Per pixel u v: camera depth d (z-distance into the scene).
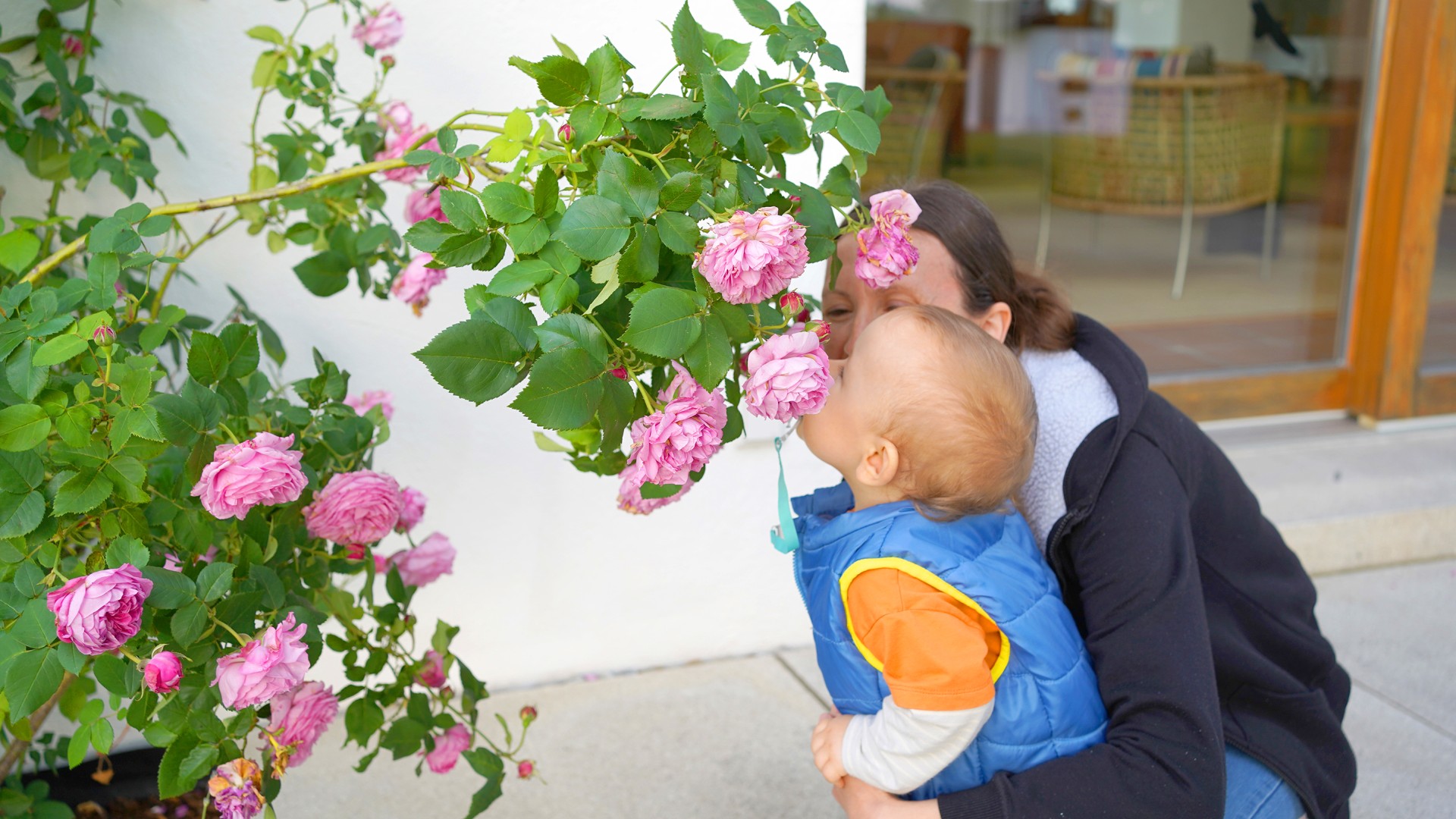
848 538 1.27
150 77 1.99
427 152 1.29
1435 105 3.33
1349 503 3.11
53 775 2.10
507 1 2.09
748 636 2.61
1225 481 1.43
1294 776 1.34
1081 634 1.36
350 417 1.59
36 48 1.85
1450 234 3.46
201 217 2.06
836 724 1.29
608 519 2.43
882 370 1.27
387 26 1.92
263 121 2.06
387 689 1.64
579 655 2.50
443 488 2.30
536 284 1.07
